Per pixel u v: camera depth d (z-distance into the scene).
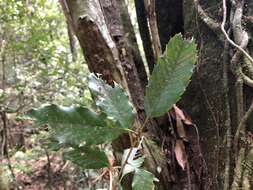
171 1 0.84
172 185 0.66
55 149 0.31
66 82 1.31
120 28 0.66
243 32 0.65
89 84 0.30
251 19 0.67
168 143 0.69
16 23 1.33
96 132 0.29
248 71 0.62
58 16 1.39
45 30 1.41
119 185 0.32
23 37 1.40
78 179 1.24
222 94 0.66
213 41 0.72
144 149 0.60
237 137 0.60
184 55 0.28
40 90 1.36
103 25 0.56
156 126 0.69
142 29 0.81
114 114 0.29
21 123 1.64
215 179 0.63
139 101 0.65
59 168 1.43
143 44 0.81
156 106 0.28
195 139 0.70
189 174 0.67
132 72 0.66
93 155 0.31
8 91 1.43
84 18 0.54
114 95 0.30
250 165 0.57
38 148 1.63
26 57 1.44
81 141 0.29
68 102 1.16
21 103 1.36
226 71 0.66
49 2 1.40
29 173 1.56
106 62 0.55
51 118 0.29
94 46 0.55
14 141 1.68
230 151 0.61
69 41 1.42
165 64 0.28
